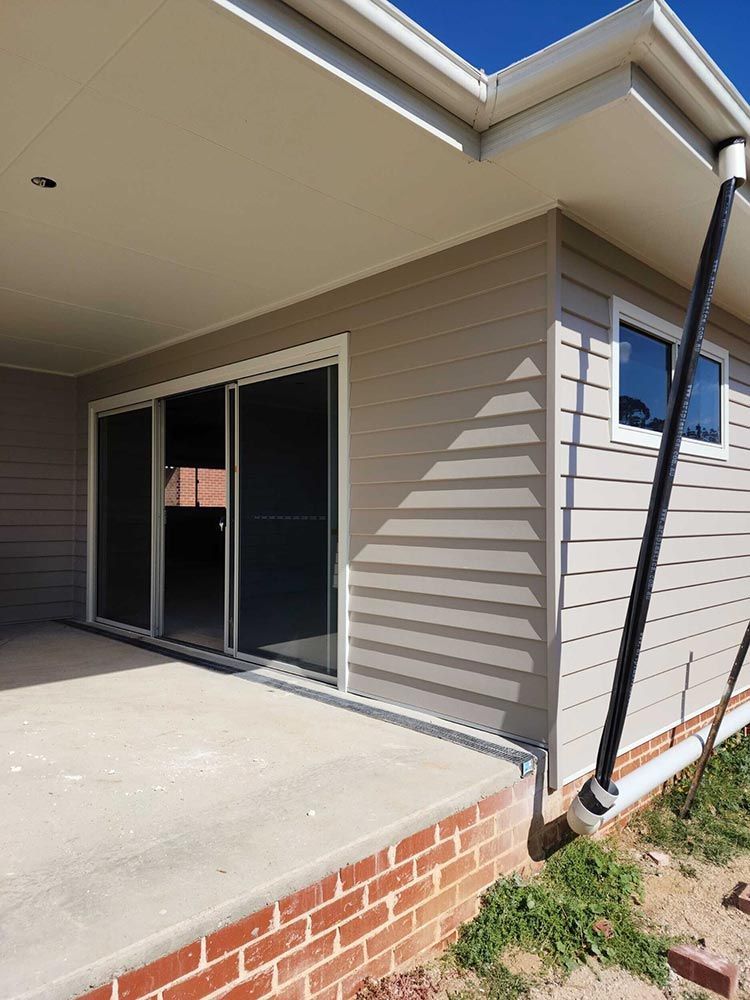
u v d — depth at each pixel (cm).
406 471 346
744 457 457
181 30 180
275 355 427
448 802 236
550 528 285
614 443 320
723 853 310
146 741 301
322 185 270
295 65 195
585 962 230
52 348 544
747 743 433
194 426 966
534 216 294
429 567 335
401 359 349
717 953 239
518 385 298
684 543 386
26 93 209
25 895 176
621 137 232
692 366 245
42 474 638
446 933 233
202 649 495
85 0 169
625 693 255
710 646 416
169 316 452
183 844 204
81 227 312
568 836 295
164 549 559
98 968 148
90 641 539
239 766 271
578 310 298
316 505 400
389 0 203
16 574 623
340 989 198
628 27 200
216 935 170
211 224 308
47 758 281
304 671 408
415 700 341
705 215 291
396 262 351
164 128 229
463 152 242
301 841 205
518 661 297
